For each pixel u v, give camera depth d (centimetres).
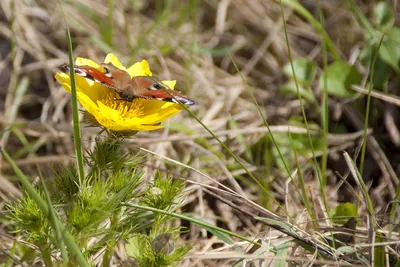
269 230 539
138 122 441
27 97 864
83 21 934
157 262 446
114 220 465
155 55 894
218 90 877
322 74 780
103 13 956
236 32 974
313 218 567
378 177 743
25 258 498
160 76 875
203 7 1000
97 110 441
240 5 991
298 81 816
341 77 779
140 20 913
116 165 464
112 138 462
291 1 805
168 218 480
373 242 498
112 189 453
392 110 780
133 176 457
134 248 458
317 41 927
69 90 459
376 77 780
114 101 472
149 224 494
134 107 474
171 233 460
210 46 959
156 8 982
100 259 573
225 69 929
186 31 967
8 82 877
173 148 770
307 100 829
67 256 426
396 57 764
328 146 770
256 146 772
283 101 852
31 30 913
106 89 488
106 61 543
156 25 859
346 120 805
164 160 729
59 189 462
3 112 842
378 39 784
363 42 861
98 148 463
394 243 505
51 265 445
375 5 897
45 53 912
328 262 468
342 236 546
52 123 804
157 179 484
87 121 459
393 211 572
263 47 928
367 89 775
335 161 756
